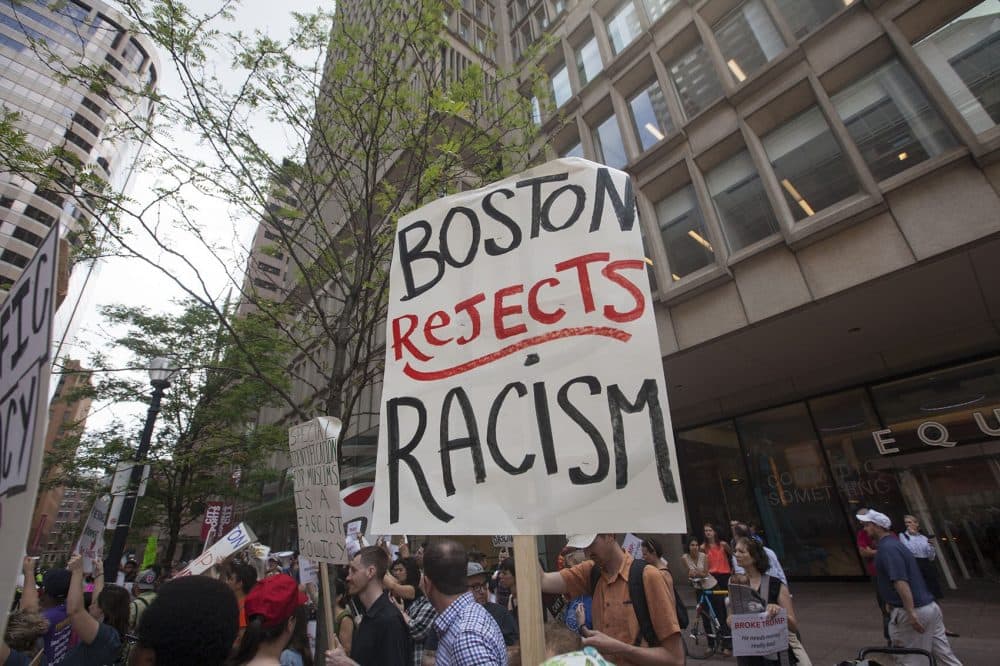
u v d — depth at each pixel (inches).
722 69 472.4
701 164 475.2
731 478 548.1
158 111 229.8
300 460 154.3
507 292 101.0
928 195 326.3
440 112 267.7
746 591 169.5
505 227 107.3
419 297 111.6
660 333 460.1
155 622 73.2
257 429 610.9
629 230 95.7
